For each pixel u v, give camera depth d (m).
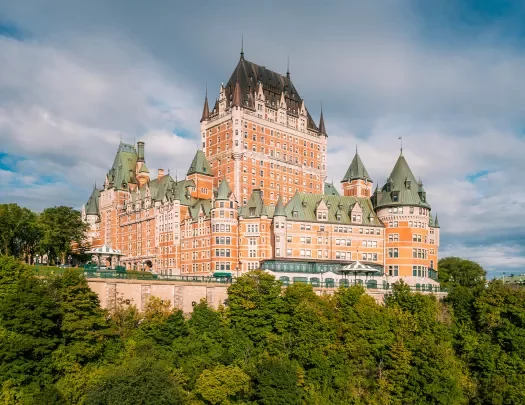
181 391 69.06
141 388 61.22
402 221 133.62
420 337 92.75
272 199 164.25
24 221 129.25
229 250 133.12
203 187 157.50
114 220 179.75
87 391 64.81
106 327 77.88
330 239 133.25
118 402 59.22
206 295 95.75
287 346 84.38
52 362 69.25
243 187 157.62
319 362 81.44
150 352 75.31
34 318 69.38
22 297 70.75
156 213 156.00
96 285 84.50
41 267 95.12
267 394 71.75
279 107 170.75
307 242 131.88
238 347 82.31
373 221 137.88
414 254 132.62
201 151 160.50
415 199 134.62
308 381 80.19
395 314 95.81
